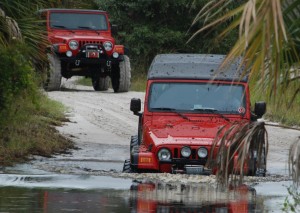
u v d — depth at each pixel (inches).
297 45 757.3
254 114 1348.4
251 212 951.0
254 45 666.8
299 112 2053.4
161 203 1006.4
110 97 2536.9
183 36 3339.1
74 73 2736.2
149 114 1341.0
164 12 3376.0
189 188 1143.0
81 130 1865.2
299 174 764.6
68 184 1169.4
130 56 3361.2
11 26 1549.0
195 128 1294.3
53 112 1973.4
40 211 936.3
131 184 1175.6
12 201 1007.0
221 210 963.3
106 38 2677.2
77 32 2696.9
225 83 1344.7
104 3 3383.4
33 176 1251.8
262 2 635.5
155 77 1359.5
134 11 3403.1
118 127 1957.4
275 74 689.6
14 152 1475.1
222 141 807.1
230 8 735.7
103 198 1039.6
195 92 1350.9
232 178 809.5
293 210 944.9
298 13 735.1
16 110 1616.6
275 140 1868.8
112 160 1514.5
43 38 1643.7
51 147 1585.9
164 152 1240.2
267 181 1235.9
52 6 1697.8
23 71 1572.3
